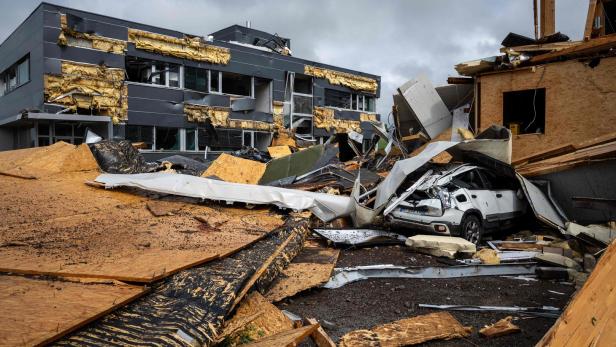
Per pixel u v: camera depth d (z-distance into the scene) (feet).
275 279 19.92
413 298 19.34
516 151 43.88
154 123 72.23
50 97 61.21
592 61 39.68
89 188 32.27
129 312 11.39
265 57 89.40
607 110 39.06
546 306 18.04
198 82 79.05
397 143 54.29
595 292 11.41
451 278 22.57
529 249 27.86
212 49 80.02
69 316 10.02
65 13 62.23
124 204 28.84
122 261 14.96
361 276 22.16
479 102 46.93
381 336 14.73
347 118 108.47
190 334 10.91
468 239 29.04
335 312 17.69
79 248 16.89
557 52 40.98
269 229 25.41
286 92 94.12
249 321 13.32
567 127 41.14
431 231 28.91
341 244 28.27
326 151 47.83
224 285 14.16
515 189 34.37
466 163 33.86
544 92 44.04
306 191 34.96
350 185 40.06
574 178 33.81
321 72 101.09
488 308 17.71
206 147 75.77
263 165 47.98
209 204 31.48
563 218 33.37
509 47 46.24
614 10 56.75
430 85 52.19
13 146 72.90
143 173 37.04
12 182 31.86
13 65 71.82
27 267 13.60
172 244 18.71
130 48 69.26
